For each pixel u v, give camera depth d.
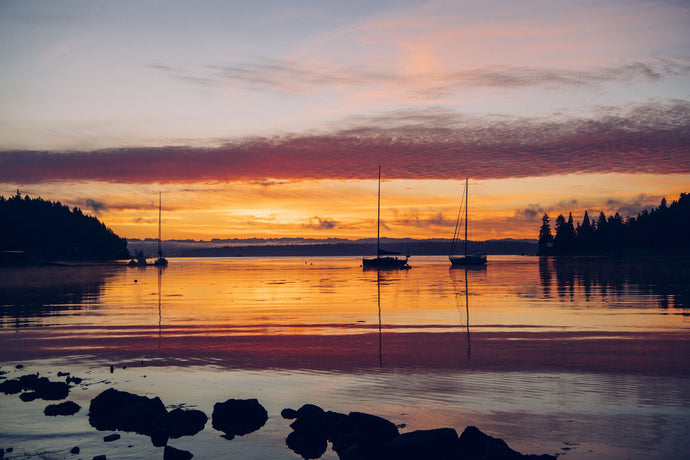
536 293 42.12
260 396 12.94
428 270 97.56
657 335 20.61
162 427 10.81
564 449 9.52
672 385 13.20
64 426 11.12
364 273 86.94
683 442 9.73
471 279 65.12
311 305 34.12
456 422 10.87
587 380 13.79
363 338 20.83
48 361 16.95
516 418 11.03
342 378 14.38
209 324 25.11
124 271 102.62
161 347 19.14
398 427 10.62
